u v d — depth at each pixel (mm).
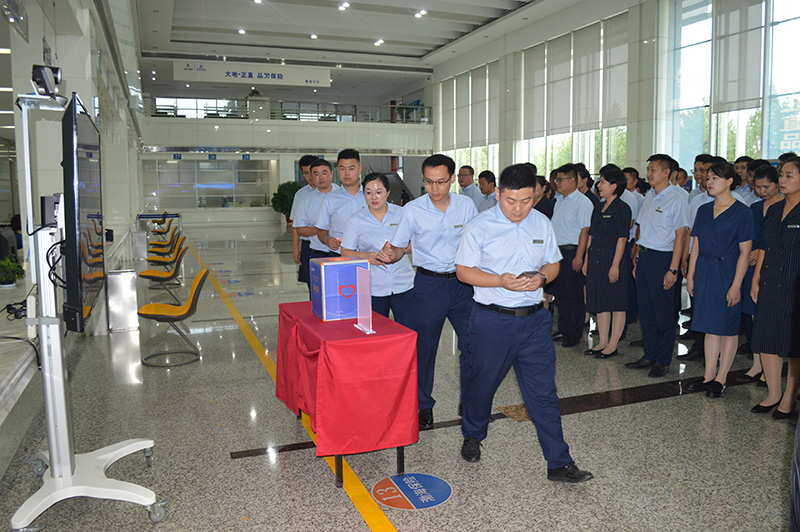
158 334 6141
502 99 20953
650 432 3537
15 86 5227
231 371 4852
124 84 11633
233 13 18016
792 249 3580
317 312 3244
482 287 2838
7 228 8023
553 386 2891
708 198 5418
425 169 3283
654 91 14609
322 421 2727
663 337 4680
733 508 2662
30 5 5129
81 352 5438
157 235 14375
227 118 24516
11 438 3088
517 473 3037
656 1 14344
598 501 2738
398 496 2801
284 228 23344
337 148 25703
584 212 5375
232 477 2994
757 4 12102
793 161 3535
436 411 3949
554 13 18000
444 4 17828
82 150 2484
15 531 2438
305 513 2643
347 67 24750
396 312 3795
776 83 11844
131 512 2668
